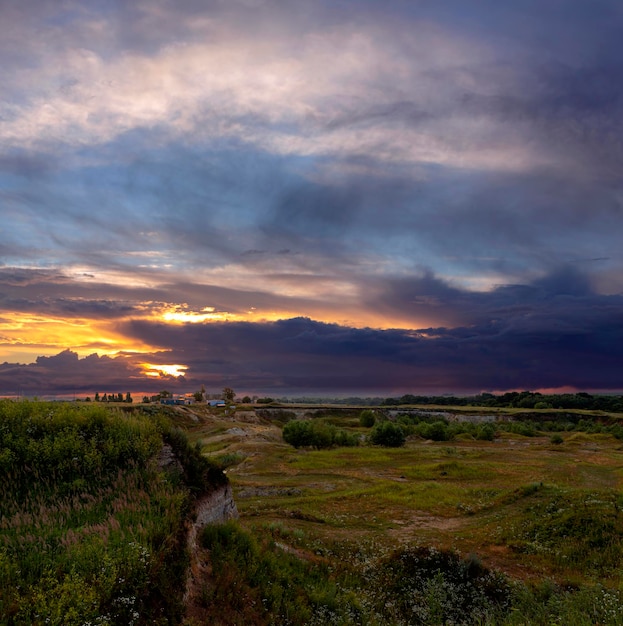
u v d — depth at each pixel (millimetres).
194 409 142500
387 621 13758
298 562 15562
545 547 20109
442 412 179250
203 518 13555
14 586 7176
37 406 14609
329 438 77438
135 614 7555
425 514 29203
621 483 38781
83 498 11000
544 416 165625
